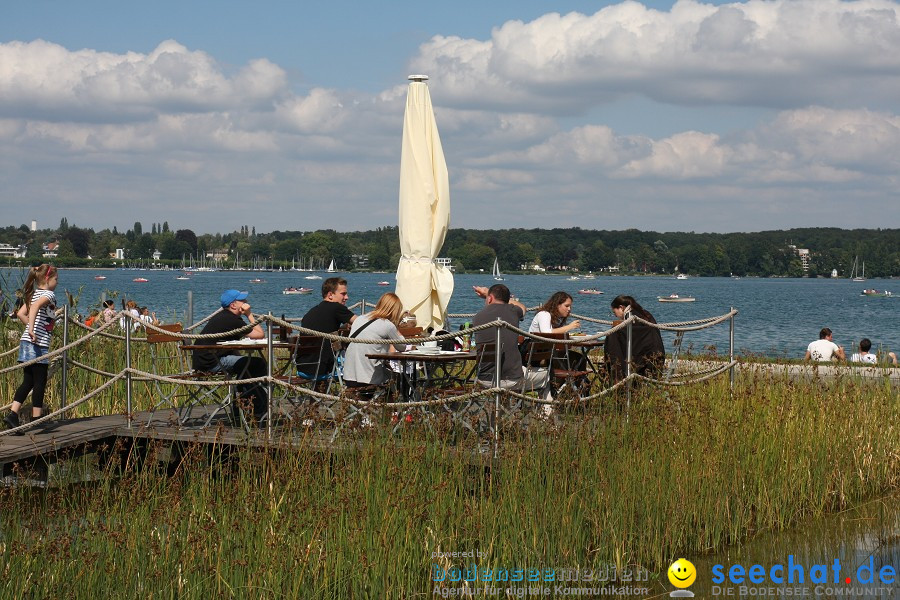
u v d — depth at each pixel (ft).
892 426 45.44
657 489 31.96
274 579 25.34
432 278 45.73
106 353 55.42
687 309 317.42
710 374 46.06
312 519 27.99
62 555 25.57
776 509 35.53
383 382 38.11
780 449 37.68
